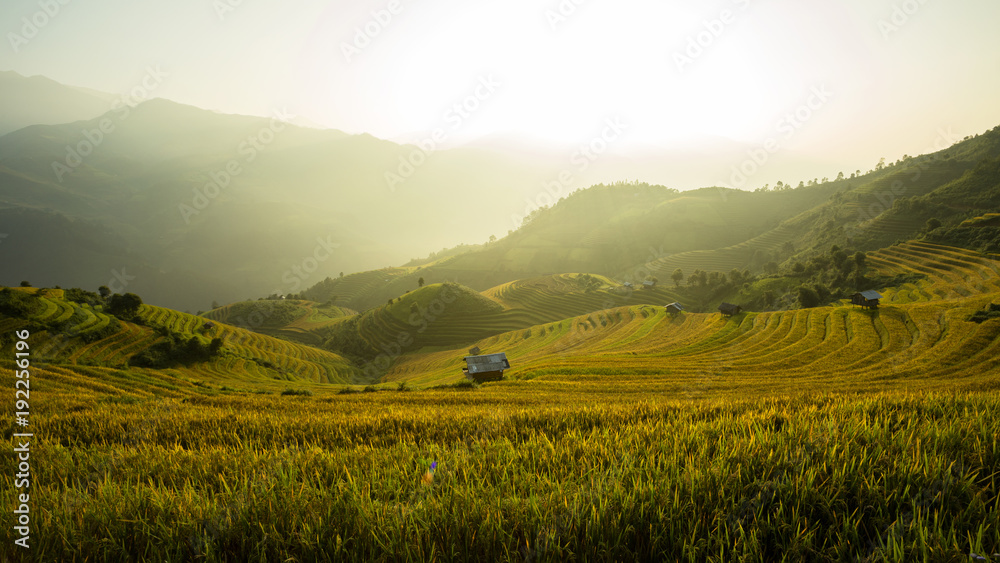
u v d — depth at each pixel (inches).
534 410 432.8
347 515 140.0
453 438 358.6
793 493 134.9
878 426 189.9
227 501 157.4
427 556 118.9
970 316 2674.7
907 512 121.6
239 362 4008.4
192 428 474.9
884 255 5462.6
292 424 470.9
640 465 173.8
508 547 120.4
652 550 117.6
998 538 102.3
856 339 2876.5
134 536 140.2
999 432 166.9
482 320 7278.5
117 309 3855.8
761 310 5605.3
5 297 3198.8
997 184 6806.1
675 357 3129.9
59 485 223.1
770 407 324.8
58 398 994.1
